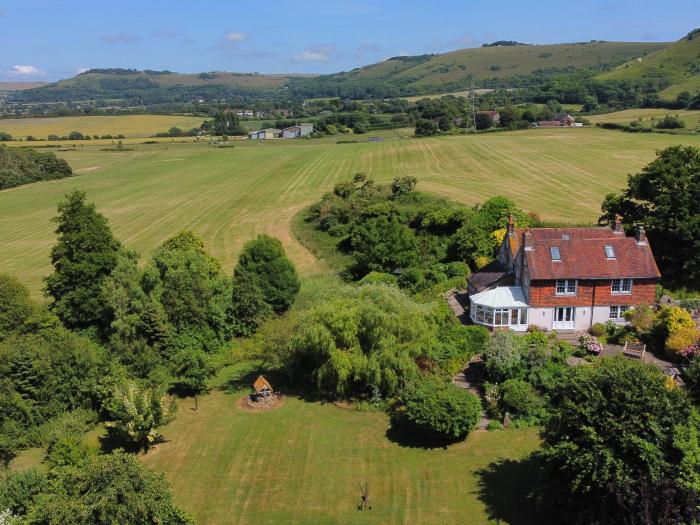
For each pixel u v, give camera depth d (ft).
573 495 87.40
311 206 323.16
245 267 178.29
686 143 428.56
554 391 110.52
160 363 151.43
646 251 162.09
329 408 134.31
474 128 591.78
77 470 88.69
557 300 160.56
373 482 105.91
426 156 453.58
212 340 166.30
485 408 125.49
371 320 132.87
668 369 130.11
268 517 99.04
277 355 148.87
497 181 349.61
